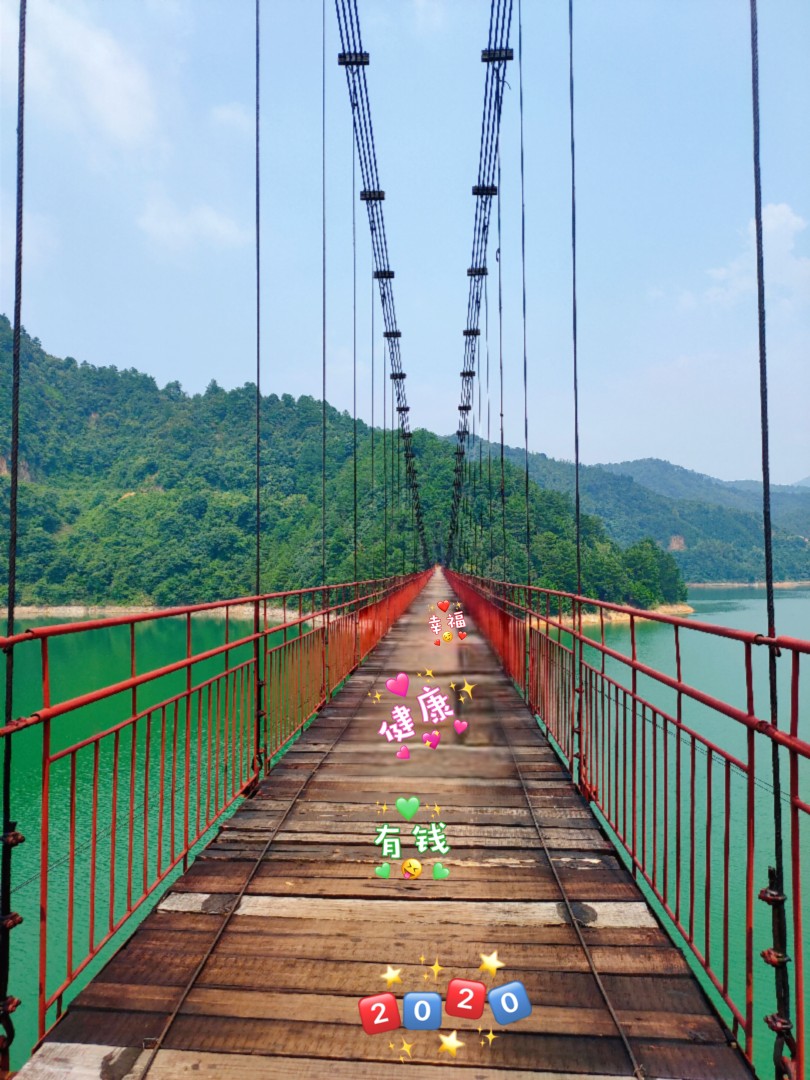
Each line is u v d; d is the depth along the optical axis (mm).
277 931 2699
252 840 3553
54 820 21781
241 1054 2035
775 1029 1832
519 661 7621
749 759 2070
